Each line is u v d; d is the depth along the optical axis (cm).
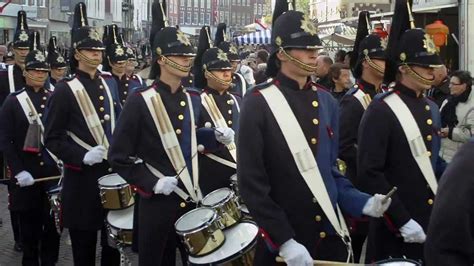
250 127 337
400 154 400
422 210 400
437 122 414
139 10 5362
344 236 343
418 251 403
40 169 614
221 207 445
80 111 548
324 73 817
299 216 338
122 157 456
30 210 614
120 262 540
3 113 620
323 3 3419
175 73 465
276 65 358
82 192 540
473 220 231
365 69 523
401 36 408
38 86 633
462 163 236
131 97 466
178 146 467
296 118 341
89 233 549
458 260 231
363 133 406
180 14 8106
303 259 313
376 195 338
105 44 845
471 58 1102
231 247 414
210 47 655
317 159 343
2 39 2762
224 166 545
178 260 611
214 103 616
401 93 408
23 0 2992
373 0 2119
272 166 340
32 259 618
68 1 2367
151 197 455
